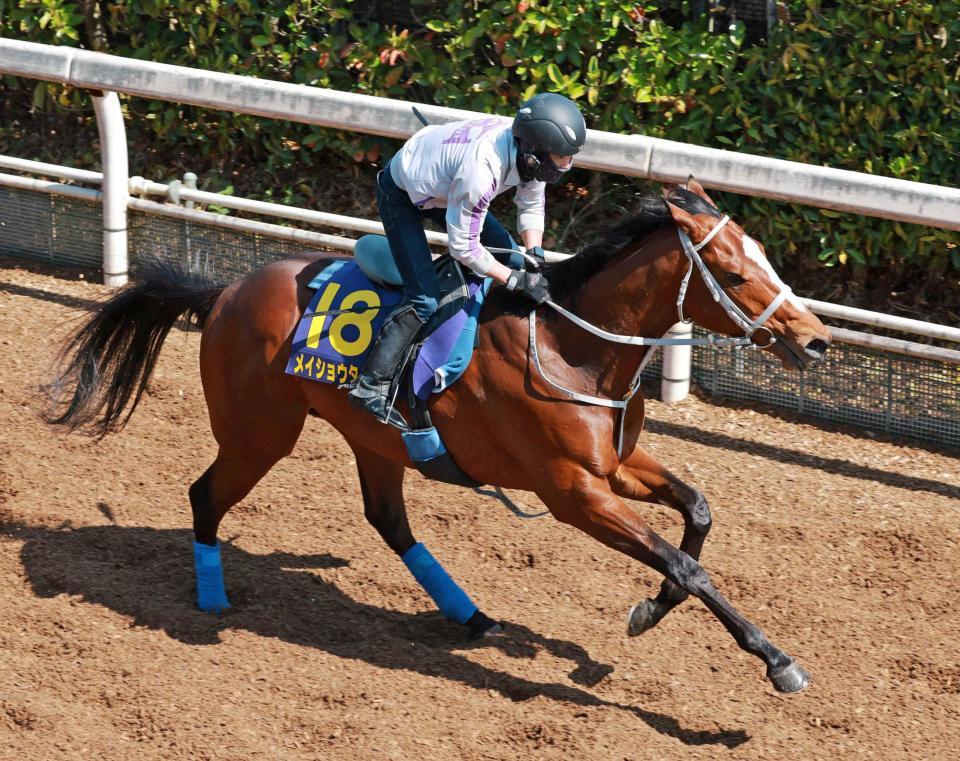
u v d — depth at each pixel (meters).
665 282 7.78
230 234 14.24
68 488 10.92
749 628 7.77
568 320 8.02
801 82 13.27
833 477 11.31
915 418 11.86
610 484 8.44
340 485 11.16
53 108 17.25
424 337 8.19
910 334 13.09
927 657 8.66
